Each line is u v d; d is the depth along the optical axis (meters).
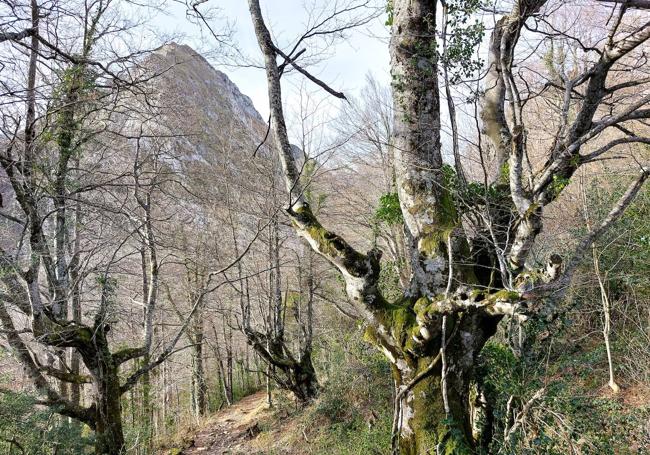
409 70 5.38
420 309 4.90
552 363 5.57
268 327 14.13
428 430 4.93
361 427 9.09
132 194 9.40
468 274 5.21
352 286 5.27
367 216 14.08
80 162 9.35
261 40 5.62
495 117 5.91
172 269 15.13
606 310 6.78
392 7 5.91
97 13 8.28
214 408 18.69
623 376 6.82
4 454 6.70
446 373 4.83
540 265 5.68
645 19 5.65
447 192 5.50
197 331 15.87
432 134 5.44
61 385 9.95
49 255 7.11
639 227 7.20
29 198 6.60
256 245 14.78
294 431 10.94
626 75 6.84
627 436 5.03
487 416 5.38
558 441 4.57
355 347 11.60
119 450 7.40
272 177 12.84
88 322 11.66
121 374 12.88
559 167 4.46
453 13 4.74
